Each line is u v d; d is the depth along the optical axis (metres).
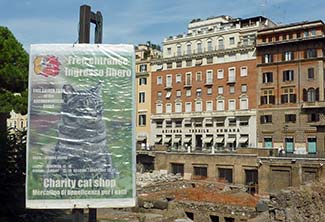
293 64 72.19
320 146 67.38
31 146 12.21
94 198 12.33
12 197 20.95
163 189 50.41
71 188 12.27
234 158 62.84
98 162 12.39
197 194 41.84
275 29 74.69
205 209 35.59
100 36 13.57
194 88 84.44
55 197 12.19
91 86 12.50
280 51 73.88
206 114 82.12
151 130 89.88
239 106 78.25
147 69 91.44
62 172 12.26
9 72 35.16
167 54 92.69
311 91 70.12
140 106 91.88
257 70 76.25
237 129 78.12
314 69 69.94
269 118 74.25
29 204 12.07
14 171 21.11
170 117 87.00
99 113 12.48
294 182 55.38
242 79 78.19
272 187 57.69
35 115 12.28
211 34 86.94
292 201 30.17
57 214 24.27
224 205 34.72
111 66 12.62
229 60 80.12
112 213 29.22
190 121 84.31
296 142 70.50
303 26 71.25
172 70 87.75
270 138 73.81
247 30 82.69
